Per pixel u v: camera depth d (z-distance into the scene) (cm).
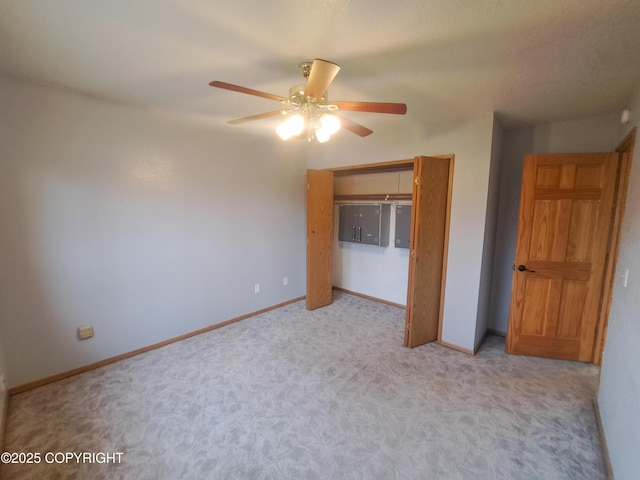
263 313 404
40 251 234
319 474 167
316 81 147
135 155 276
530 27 143
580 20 137
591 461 176
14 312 227
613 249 266
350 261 492
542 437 193
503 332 347
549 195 278
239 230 367
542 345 294
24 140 222
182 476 166
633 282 169
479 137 282
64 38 160
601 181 265
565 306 286
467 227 296
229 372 264
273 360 285
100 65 191
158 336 307
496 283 347
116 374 259
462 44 159
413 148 330
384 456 179
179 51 172
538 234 284
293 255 438
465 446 186
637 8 128
